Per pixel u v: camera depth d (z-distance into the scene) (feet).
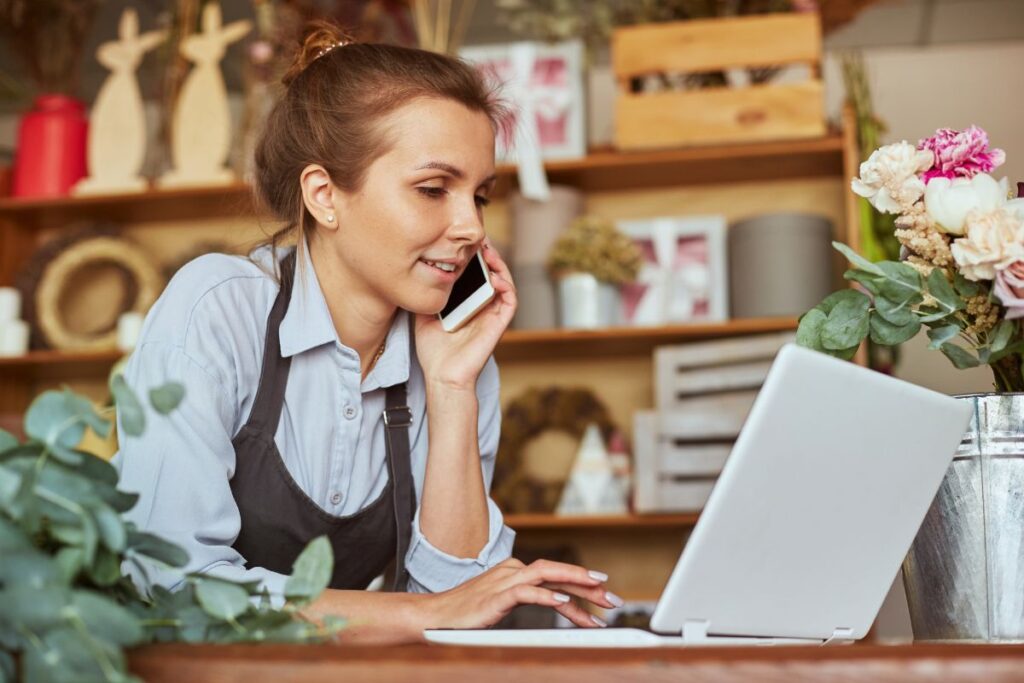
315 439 4.93
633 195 12.54
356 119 4.83
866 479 3.23
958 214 3.80
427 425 5.35
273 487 4.77
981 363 3.89
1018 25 14.97
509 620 7.27
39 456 2.66
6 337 12.48
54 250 12.75
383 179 4.78
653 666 2.42
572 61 11.89
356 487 5.07
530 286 11.62
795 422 3.04
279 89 5.55
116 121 12.81
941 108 15.38
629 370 12.28
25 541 2.52
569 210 11.73
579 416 11.89
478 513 5.11
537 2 12.54
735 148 11.43
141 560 3.89
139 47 13.00
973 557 3.59
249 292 4.87
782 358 3.00
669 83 11.94
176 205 12.80
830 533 3.24
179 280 4.72
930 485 3.42
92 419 2.69
